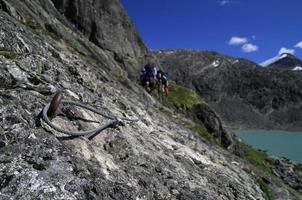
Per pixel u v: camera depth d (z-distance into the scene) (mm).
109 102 16906
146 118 19562
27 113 9859
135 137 13570
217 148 28281
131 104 20609
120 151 11641
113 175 9828
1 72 11469
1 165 7910
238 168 22250
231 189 15539
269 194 22797
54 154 8719
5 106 9500
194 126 35656
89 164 9453
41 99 11109
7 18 18766
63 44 29266
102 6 72188
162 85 46312
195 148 19953
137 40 79062
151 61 78438
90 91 16547
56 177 8055
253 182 21234
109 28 71375
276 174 45844
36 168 8125
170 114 34312
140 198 9594
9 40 15062
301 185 39562
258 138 173125
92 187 8461
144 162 11891
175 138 19312
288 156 100250
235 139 54688
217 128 50969
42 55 16188
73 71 17062
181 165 14031
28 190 7535
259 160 49312
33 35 19141
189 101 53562
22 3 31484
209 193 12492
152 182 10781
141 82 41500
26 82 11859
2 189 7453
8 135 8695
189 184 12367
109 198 8672
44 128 9773
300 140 157875
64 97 12445
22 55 13680
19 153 8328
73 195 7832
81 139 10375
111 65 43844
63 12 66812
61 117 10922
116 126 12695
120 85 27750
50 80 13391
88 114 12297
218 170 16906
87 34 67688
